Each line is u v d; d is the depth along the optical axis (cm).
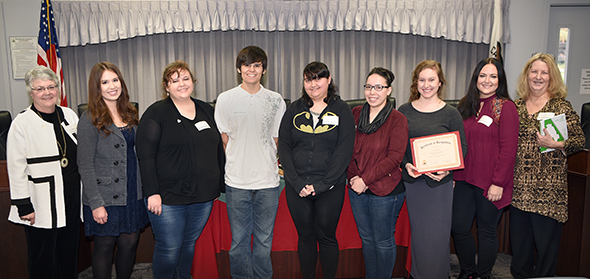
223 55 412
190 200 176
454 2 393
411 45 415
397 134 177
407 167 188
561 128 183
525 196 195
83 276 238
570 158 216
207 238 216
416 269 200
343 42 414
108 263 180
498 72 191
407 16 394
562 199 191
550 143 185
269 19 398
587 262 210
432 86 182
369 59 419
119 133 174
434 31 395
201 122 182
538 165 192
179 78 173
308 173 175
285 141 180
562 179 191
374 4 395
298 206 180
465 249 208
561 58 415
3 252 212
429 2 392
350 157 174
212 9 394
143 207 187
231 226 191
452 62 415
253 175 183
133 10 392
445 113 188
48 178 171
